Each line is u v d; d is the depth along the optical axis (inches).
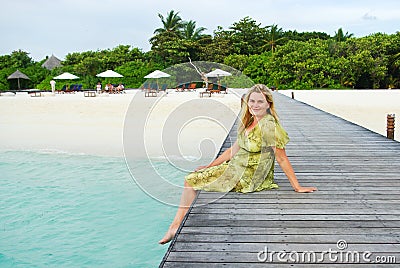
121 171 363.6
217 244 112.2
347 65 1342.3
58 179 342.6
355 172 193.9
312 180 178.5
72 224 238.4
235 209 139.6
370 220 129.5
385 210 138.8
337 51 1441.9
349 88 1391.5
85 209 264.5
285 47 1362.0
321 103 812.6
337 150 254.1
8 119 677.9
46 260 193.5
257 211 137.6
